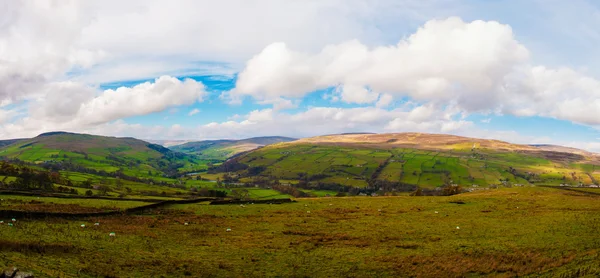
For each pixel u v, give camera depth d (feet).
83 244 144.56
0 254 110.63
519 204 272.51
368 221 221.25
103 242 151.94
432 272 127.24
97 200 277.03
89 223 189.57
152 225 199.11
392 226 205.26
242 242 168.35
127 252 140.46
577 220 199.52
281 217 235.20
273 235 183.93
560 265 123.65
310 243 168.04
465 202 291.17
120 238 162.20
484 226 198.08
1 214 175.42
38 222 176.45
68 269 110.22
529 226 192.34
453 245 160.86
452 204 282.97
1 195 263.49
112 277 110.11
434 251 152.35
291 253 151.02
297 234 187.62
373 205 286.87
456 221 215.92
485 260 136.77
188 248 154.71
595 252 132.77
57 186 435.94
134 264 125.39
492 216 228.22
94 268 115.65
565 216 213.66
